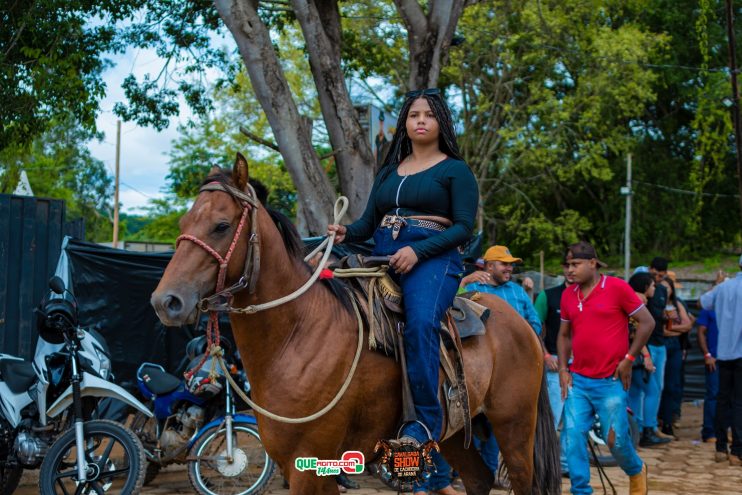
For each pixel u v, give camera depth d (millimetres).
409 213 3719
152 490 6477
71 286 7172
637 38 26156
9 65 11203
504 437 4289
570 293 5477
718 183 32094
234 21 8859
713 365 9367
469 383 3934
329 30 10281
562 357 5504
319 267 3430
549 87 30594
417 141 3801
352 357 3373
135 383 7188
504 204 32500
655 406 8984
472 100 28094
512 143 26875
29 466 5656
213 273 3033
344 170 9758
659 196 33375
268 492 6414
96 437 5668
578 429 5273
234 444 6164
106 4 11602
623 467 5316
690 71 30578
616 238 33375
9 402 5625
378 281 3643
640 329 5242
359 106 11727
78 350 5469
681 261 33344
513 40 25266
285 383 3258
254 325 3273
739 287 7820
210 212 3064
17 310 7762
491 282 6617
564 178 28266
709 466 7828
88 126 11859
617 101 28453
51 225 8102
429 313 3449
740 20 29297
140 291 7336
